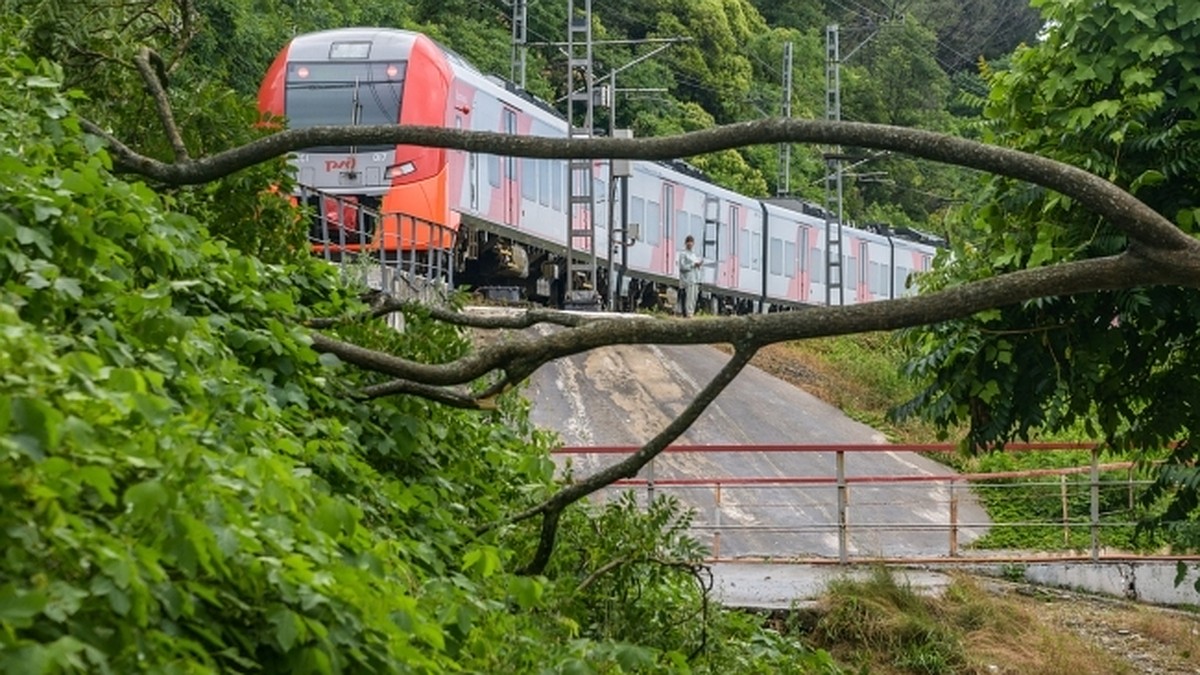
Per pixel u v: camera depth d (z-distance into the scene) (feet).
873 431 125.90
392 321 69.77
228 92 44.80
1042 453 108.99
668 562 41.65
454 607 26.30
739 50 250.16
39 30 41.88
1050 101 51.60
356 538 25.21
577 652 29.14
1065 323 50.98
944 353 52.65
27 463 18.17
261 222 44.32
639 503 90.79
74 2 41.91
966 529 101.60
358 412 36.35
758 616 64.13
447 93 116.06
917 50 263.29
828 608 69.00
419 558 30.55
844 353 154.20
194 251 34.88
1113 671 67.36
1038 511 103.65
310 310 41.01
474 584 30.09
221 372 28.89
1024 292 30.68
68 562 18.30
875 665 66.69
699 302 183.52
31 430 18.15
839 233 192.24
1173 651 71.67
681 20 239.91
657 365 127.34
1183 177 51.34
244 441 26.08
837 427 123.95
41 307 25.44
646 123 219.61
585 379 119.24
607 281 158.71
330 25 156.97
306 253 44.73
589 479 35.32
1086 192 30.14
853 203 252.62
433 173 112.98
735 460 108.78
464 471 39.60
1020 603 77.46
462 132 32.22
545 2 223.92
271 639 21.17
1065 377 52.31
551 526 36.22
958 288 31.04
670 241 171.94
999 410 53.11
